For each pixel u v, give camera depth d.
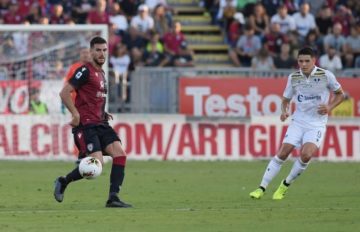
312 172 64.50
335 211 41.84
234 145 73.69
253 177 60.47
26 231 35.38
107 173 62.69
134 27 86.56
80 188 53.00
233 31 91.75
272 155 73.75
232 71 80.94
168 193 50.41
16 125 72.38
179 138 73.25
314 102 47.16
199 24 97.00
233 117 73.44
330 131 73.62
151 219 38.91
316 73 46.94
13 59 72.88
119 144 42.53
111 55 83.00
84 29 71.75
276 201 46.41
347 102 77.44
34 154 72.44
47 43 73.19
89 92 41.78
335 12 96.44
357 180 58.84
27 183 55.59
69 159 72.50
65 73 73.25
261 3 94.94
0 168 66.12
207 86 76.44
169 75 78.94
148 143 73.19
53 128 72.38
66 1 90.94
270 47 88.44
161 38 88.00
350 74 81.38
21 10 88.50
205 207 43.47
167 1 99.38
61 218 39.19
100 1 87.81
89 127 41.78
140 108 78.69
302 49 46.97
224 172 63.88
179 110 76.56
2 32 72.88
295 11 94.81
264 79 76.44
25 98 72.94
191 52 87.81
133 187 53.66
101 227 36.47
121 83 78.38
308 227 36.50
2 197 48.06
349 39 90.06
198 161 72.62
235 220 38.62
